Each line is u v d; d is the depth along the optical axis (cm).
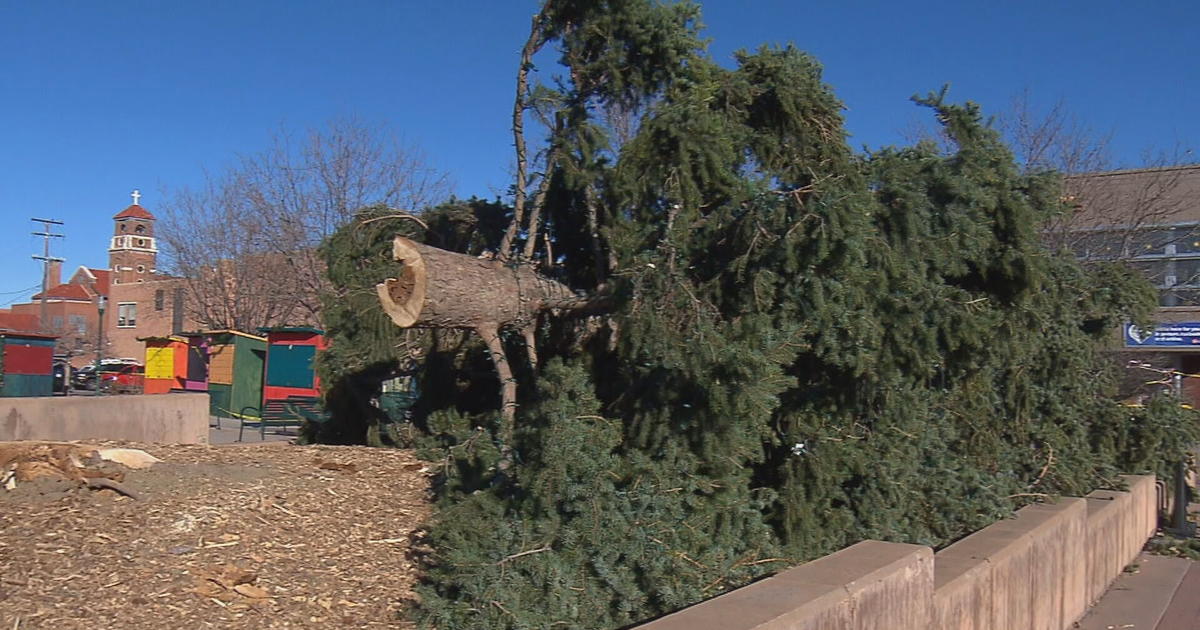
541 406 595
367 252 963
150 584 542
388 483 773
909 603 488
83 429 1123
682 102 735
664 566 514
